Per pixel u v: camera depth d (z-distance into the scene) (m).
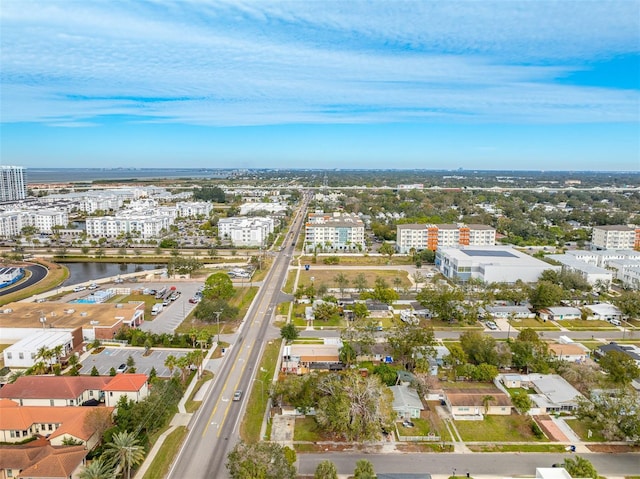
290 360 115.56
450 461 79.62
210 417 91.94
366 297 166.50
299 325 146.12
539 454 82.12
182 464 76.88
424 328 120.06
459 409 94.50
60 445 78.00
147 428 83.06
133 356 121.19
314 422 91.00
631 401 86.44
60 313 143.12
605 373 112.06
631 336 141.00
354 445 83.75
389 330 131.00
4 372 109.19
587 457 81.38
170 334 133.25
